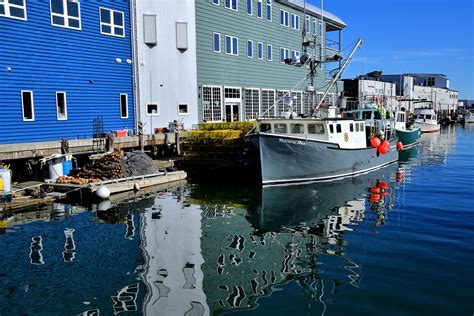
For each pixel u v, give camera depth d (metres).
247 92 28.55
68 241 9.45
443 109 81.50
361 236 9.69
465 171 19.91
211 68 25.52
